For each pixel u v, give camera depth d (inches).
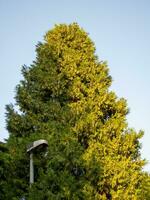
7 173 915.4
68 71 1046.4
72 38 1111.0
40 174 879.7
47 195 848.3
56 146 912.3
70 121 963.3
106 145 954.7
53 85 1013.8
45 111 981.2
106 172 919.7
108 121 984.9
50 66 1045.2
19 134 980.6
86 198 879.7
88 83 1053.2
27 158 925.2
